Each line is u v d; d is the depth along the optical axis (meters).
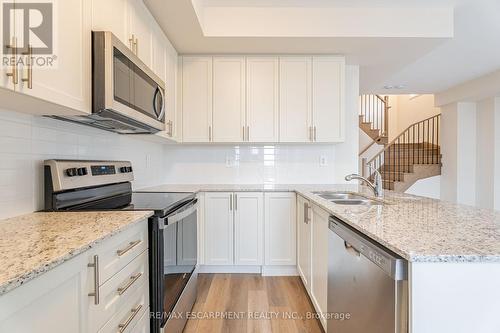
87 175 1.72
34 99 1.08
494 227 1.19
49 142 1.57
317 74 3.12
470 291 0.86
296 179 3.50
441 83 4.92
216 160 3.49
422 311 0.86
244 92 3.12
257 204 2.90
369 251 1.10
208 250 2.92
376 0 2.55
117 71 1.47
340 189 2.84
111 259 1.11
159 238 1.53
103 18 1.51
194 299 2.34
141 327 1.40
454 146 5.58
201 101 3.12
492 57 3.72
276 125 3.12
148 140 2.94
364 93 5.65
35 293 0.72
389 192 2.64
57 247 0.88
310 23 2.68
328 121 3.12
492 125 5.14
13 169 1.34
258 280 2.82
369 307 1.13
